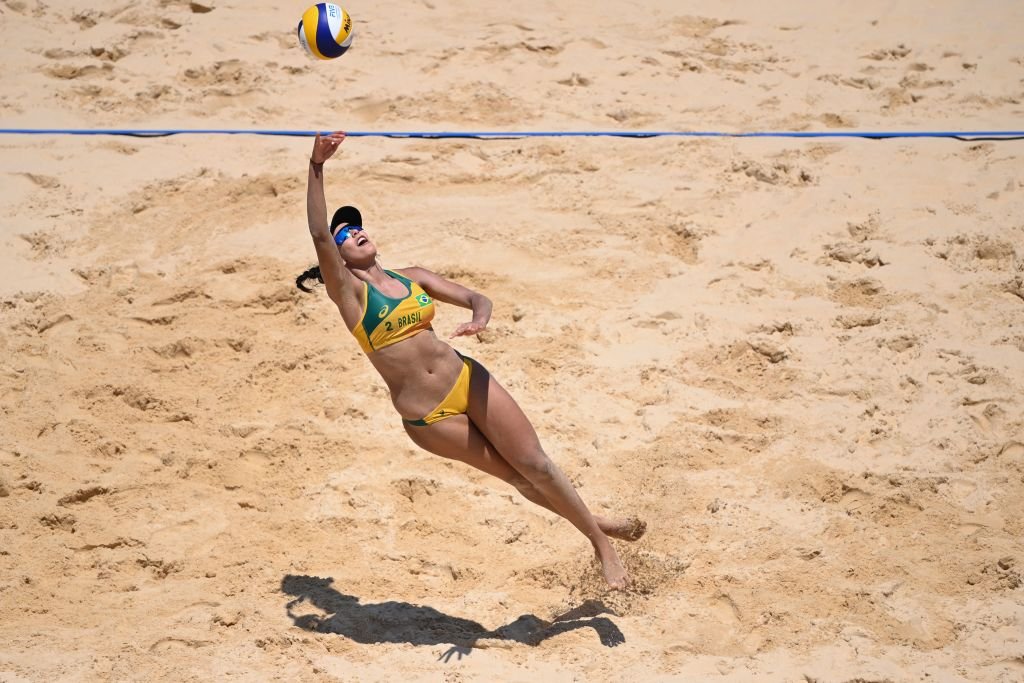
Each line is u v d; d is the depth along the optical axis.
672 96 48.22
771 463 28.36
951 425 29.61
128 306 34.66
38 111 45.75
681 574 24.56
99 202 39.59
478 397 21.91
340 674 21.12
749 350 32.78
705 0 59.09
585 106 47.16
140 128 44.88
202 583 24.30
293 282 35.25
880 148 43.91
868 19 56.88
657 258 36.97
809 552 25.02
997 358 32.06
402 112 46.09
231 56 49.66
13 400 30.81
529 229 38.16
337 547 25.59
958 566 24.58
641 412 30.31
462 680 21.05
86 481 27.56
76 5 54.31
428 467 28.38
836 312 34.28
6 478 27.47
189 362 32.47
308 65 49.28
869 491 27.11
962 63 51.81
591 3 57.97
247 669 21.23
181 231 38.25
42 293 34.94
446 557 25.30
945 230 37.84
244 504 27.06
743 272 36.16
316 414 30.47
